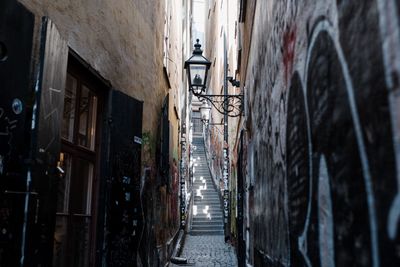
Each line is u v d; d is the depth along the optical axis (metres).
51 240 3.34
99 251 4.70
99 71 4.81
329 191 1.95
